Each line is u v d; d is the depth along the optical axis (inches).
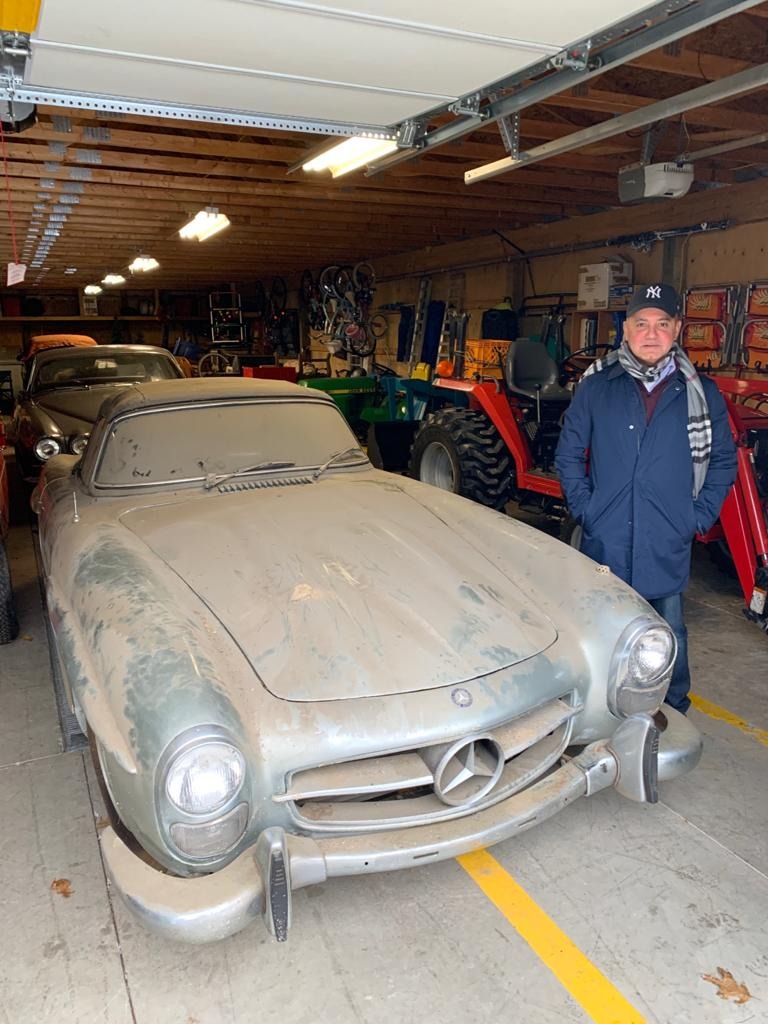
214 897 70.3
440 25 97.3
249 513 115.2
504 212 343.9
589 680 92.0
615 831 100.4
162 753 69.1
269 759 74.9
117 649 79.9
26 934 83.9
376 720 77.8
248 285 762.2
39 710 134.0
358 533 110.3
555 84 121.9
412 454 256.7
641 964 79.4
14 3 89.1
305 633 87.0
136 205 307.3
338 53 106.0
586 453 129.1
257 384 147.4
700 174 258.7
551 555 107.7
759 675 146.0
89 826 102.2
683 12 103.1
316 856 74.2
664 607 118.7
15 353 834.8
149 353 316.2
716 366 278.5
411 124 144.8
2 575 159.8
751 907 87.2
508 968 79.0
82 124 203.6
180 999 75.7
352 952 81.3
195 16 93.0
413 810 80.3
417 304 473.7
